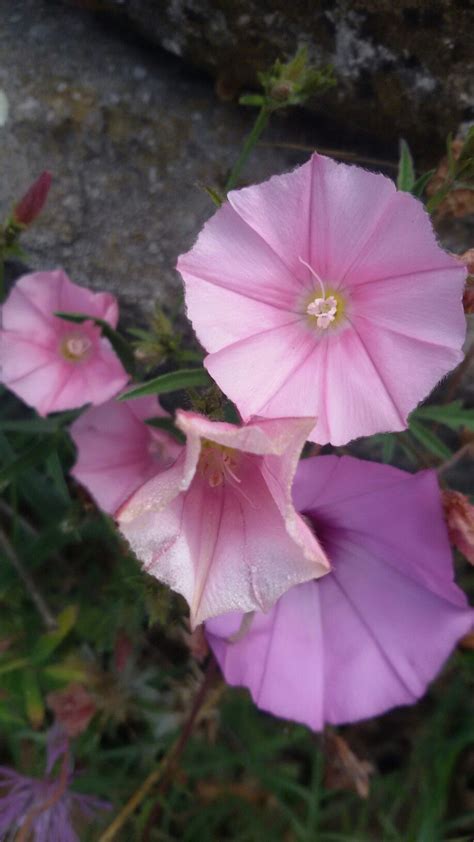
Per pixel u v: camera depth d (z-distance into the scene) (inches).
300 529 2.9
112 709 4.9
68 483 5.6
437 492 3.6
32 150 5.0
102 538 5.5
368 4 4.1
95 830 5.1
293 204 3.2
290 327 3.4
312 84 4.0
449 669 5.6
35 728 5.0
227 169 4.9
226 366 3.2
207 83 5.0
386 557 3.8
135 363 4.5
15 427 4.9
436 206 4.0
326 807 5.8
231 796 5.4
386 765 6.0
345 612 3.8
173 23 4.6
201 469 3.2
